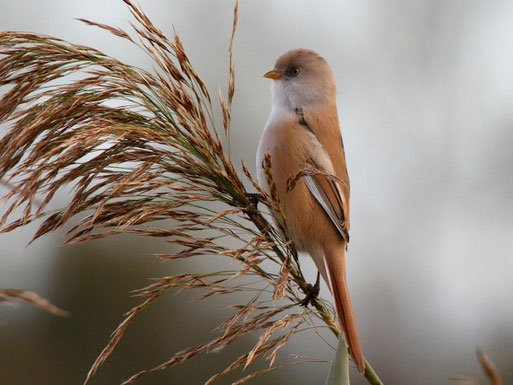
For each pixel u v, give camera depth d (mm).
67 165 5133
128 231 5199
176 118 5504
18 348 11406
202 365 11766
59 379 11391
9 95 5191
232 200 5605
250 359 4805
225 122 5637
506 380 14211
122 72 5441
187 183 5453
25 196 4992
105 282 11773
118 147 5387
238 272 5129
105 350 4836
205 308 11711
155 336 11703
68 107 5191
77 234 5176
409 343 14883
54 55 5320
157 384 11602
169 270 11836
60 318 11609
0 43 5258
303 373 12344
